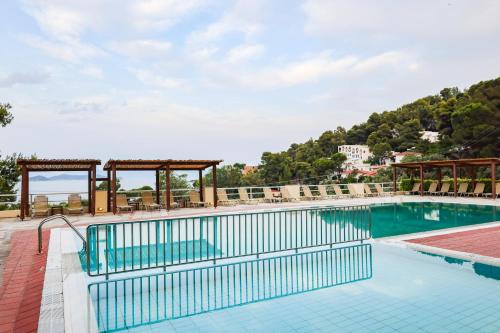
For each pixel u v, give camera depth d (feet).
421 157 133.49
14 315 11.63
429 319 12.15
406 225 34.30
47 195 40.09
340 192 57.82
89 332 10.47
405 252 21.02
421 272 17.52
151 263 19.79
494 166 50.90
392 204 49.37
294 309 13.34
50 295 13.46
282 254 21.42
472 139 123.13
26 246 22.53
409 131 211.00
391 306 13.39
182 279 16.98
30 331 10.43
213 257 20.66
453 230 26.48
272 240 28.04
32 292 13.80
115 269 16.76
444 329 11.36
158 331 11.58
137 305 13.79
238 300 14.32
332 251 21.90
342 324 11.96
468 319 12.09
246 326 11.96
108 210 41.11
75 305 12.48
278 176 176.96
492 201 48.47
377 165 213.05
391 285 15.74
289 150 225.56
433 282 16.03
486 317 12.23
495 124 120.06
